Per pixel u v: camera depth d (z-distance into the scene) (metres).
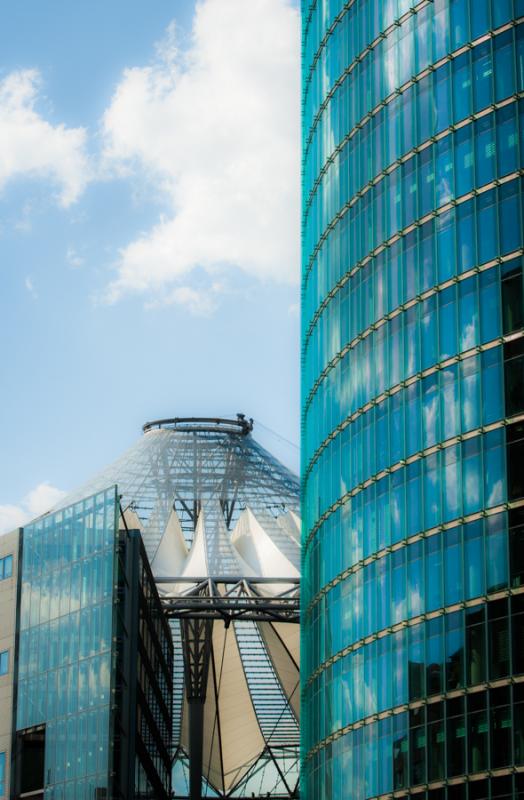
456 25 72.06
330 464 79.88
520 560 63.66
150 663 110.12
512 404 65.50
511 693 62.75
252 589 131.75
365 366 76.12
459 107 71.06
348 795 73.19
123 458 152.75
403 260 73.44
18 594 105.69
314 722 80.75
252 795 158.12
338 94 83.25
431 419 69.62
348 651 74.69
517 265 66.56
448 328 69.44
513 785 61.94
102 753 95.31
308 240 88.88
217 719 152.00
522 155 67.56
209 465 149.25
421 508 69.38
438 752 65.75
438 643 66.75
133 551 101.25
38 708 101.62
